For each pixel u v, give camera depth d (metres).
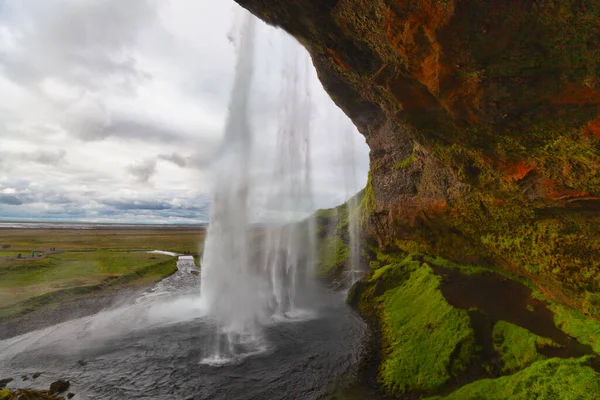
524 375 10.77
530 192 12.09
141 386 14.97
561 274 13.71
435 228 24.05
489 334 14.85
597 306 12.55
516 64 7.69
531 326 14.34
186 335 20.69
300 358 17.20
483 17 7.30
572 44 6.77
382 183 30.27
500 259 19.14
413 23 8.68
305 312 24.84
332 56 15.51
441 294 18.88
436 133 12.34
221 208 25.67
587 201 10.31
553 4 6.45
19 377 16.05
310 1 12.73
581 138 8.19
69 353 18.44
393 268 26.23
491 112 8.99
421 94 11.06
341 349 18.08
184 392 14.44
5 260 43.28
